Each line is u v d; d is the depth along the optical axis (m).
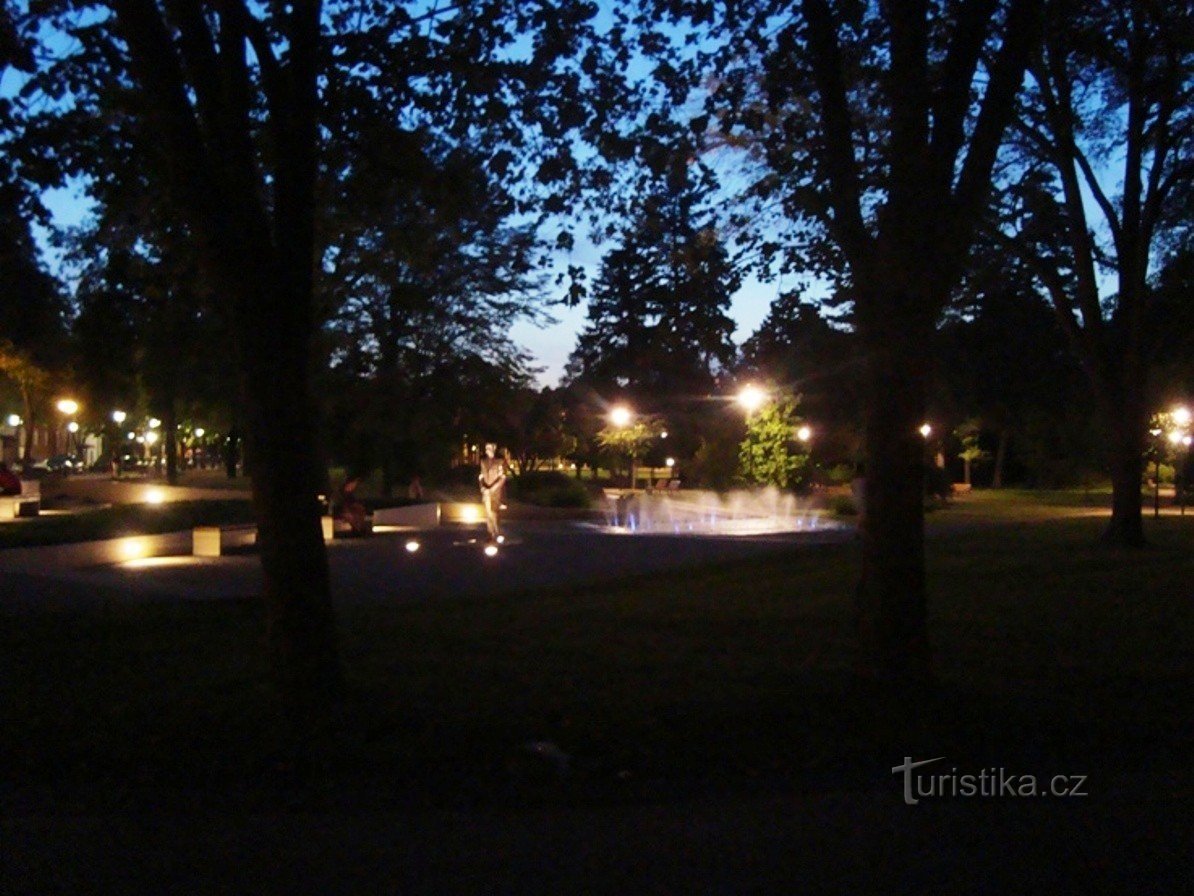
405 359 33.09
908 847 6.86
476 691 10.19
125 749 8.56
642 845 6.89
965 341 47.69
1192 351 29.02
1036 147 23.27
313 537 9.41
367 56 11.81
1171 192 24.55
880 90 12.74
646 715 9.43
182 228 12.48
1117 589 17.09
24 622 13.98
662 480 57.81
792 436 42.44
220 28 9.38
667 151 12.88
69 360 40.75
